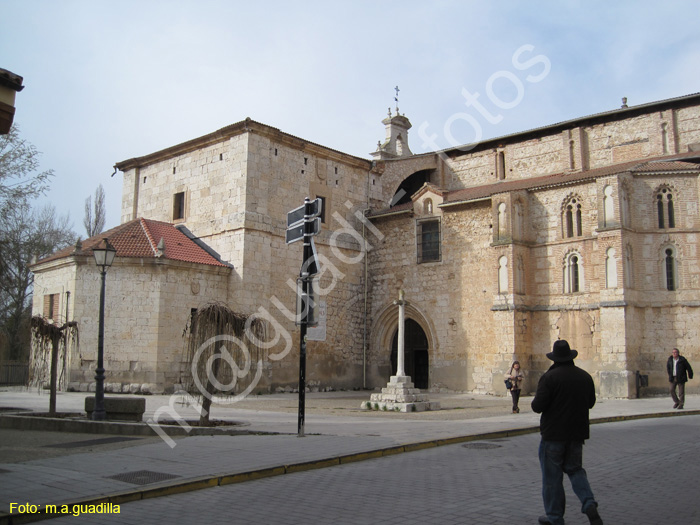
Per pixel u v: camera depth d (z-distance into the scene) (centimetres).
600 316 3212
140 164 4359
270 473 1128
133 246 3469
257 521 838
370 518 848
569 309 3422
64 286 3469
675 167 3256
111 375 3288
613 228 3178
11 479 1042
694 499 943
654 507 896
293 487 1041
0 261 2997
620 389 3045
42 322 2092
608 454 1356
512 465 1241
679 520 828
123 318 3325
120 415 1919
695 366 3117
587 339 3331
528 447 1484
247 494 991
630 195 3269
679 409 2386
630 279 3191
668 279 3222
